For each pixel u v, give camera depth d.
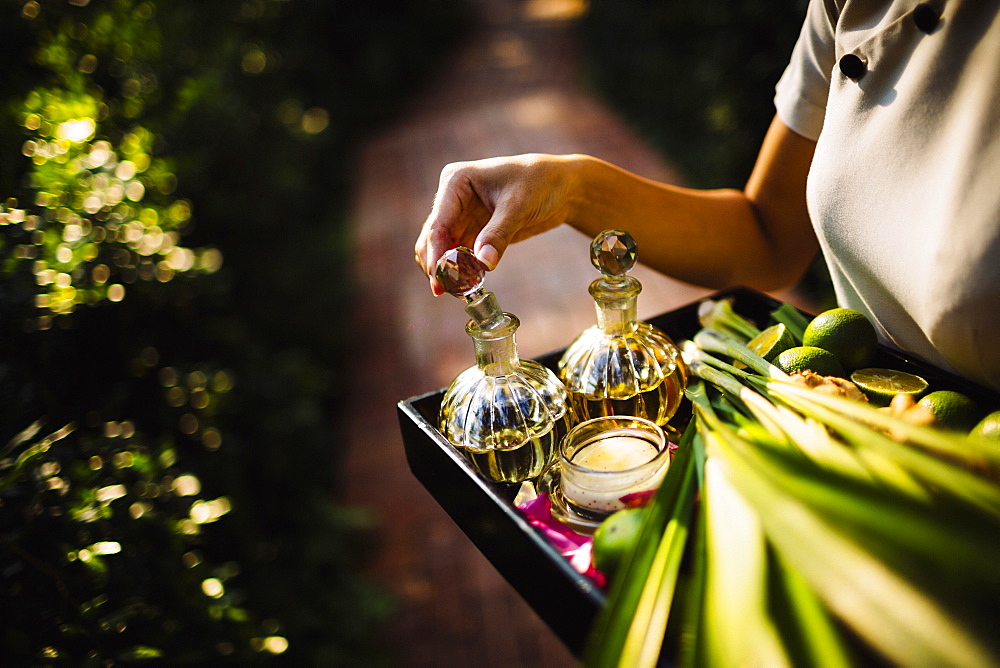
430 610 1.59
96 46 1.50
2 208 0.95
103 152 1.15
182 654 0.87
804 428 0.51
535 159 0.72
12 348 0.91
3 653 0.71
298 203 3.01
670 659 0.47
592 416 0.66
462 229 0.73
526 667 1.45
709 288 0.85
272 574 1.46
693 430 0.56
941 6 0.56
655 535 0.49
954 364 0.59
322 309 2.64
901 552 0.42
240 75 2.70
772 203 0.82
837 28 0.63
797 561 0.43
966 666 0.38
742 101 2.60
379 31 5.90
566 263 2.90
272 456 1.80
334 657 1.39
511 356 0.64
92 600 0.78
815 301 2.17
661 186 0.81
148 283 1.25
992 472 0.47
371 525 1.82
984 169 0.53
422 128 5.00
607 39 4.69
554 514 0.59
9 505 0.77
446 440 0.62
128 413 1.19
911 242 0.58
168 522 0.95
